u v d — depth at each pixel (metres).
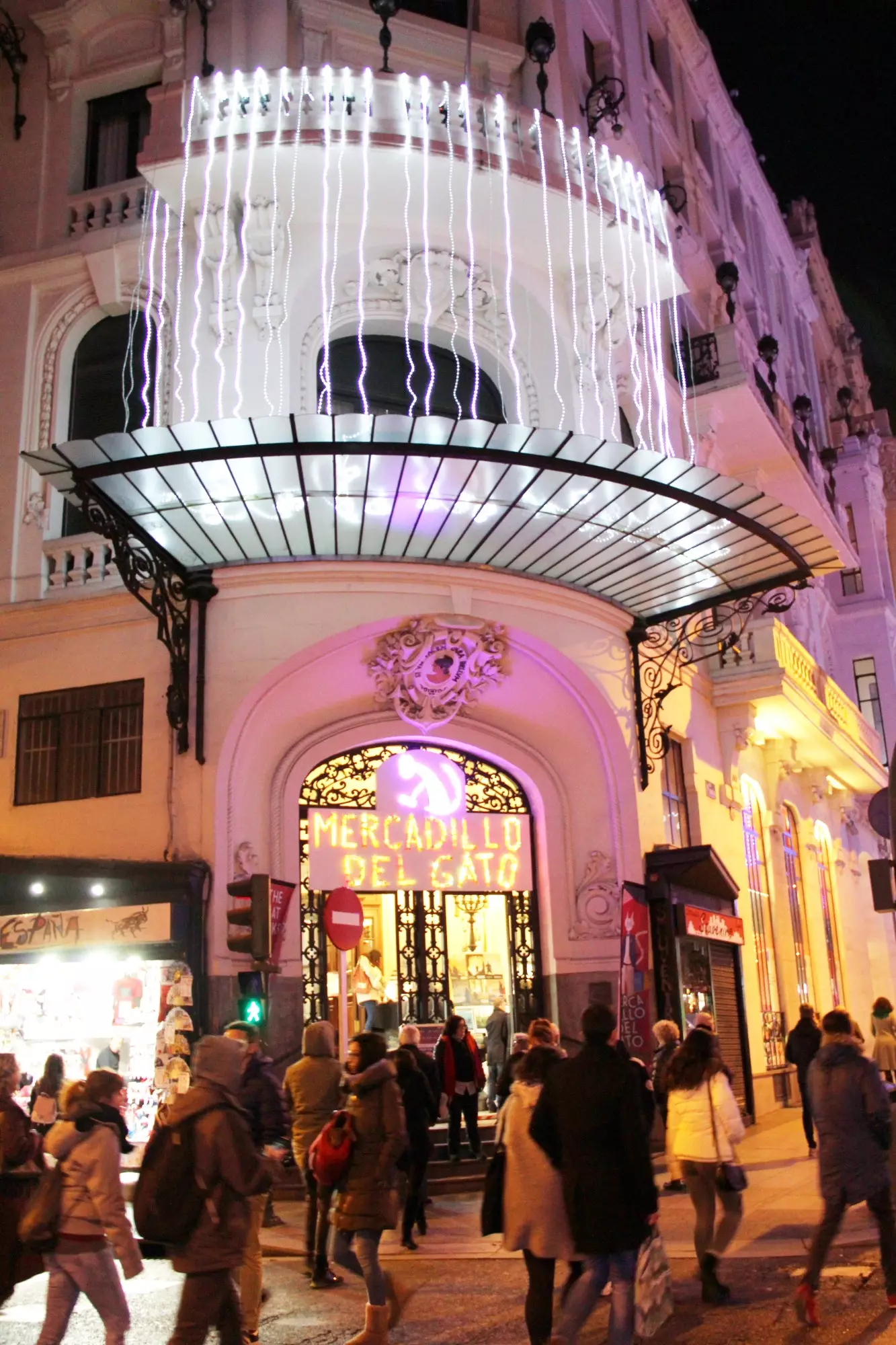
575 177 16.77
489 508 13.73
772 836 22.70
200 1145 5.27
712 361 20.45
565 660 15.91
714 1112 7.83
